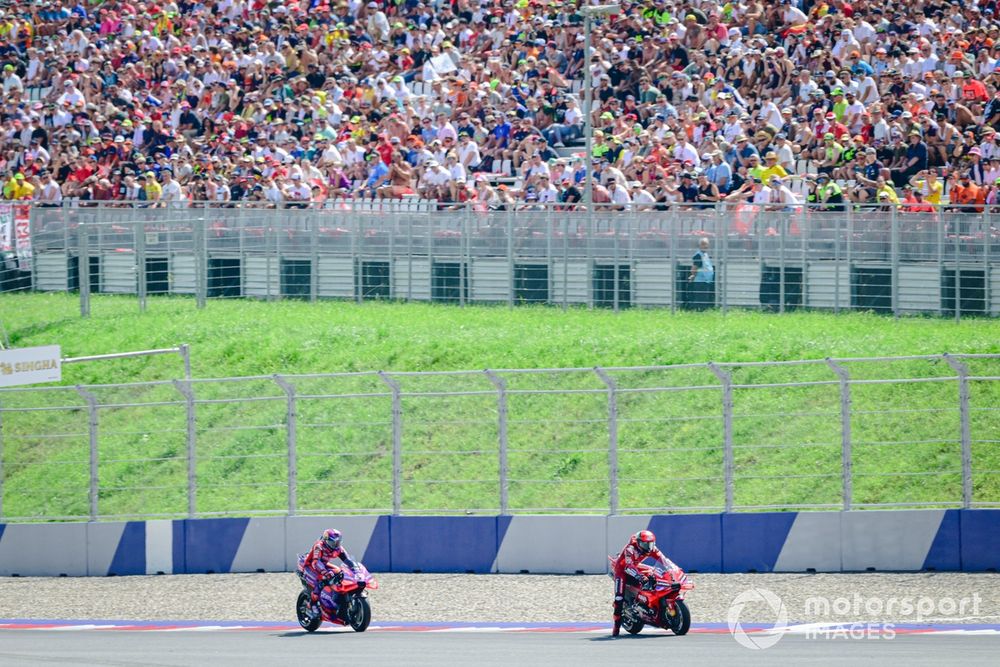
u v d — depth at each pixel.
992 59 116.25
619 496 78.56
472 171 127.81
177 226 121.19
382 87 140.50
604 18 134.62
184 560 80.06
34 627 67.88
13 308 124.44
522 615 67.06
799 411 81.31
